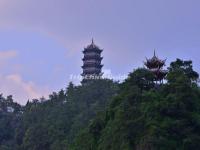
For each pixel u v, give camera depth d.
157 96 124.31
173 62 137.88
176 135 115.19
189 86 121.38
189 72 135.00
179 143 114.44
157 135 113.00
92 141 138.38
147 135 113.12
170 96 119.56
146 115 119.00
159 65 137.12
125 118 120.12
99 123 140.88
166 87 125.12
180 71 128.00
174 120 116.56
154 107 119.00
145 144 112.75
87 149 140.12
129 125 118.38
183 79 121.75
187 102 120.12
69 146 186.75
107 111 139.12
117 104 134.50
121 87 139.75
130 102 125.75
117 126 121.00
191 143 113.88
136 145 116.31
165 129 114.56
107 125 131.50
